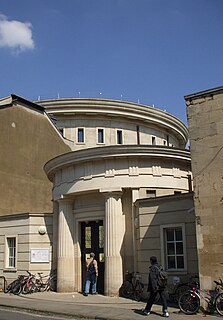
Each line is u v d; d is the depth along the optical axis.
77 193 19.78
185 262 15.87
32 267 21.50
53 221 22.06
